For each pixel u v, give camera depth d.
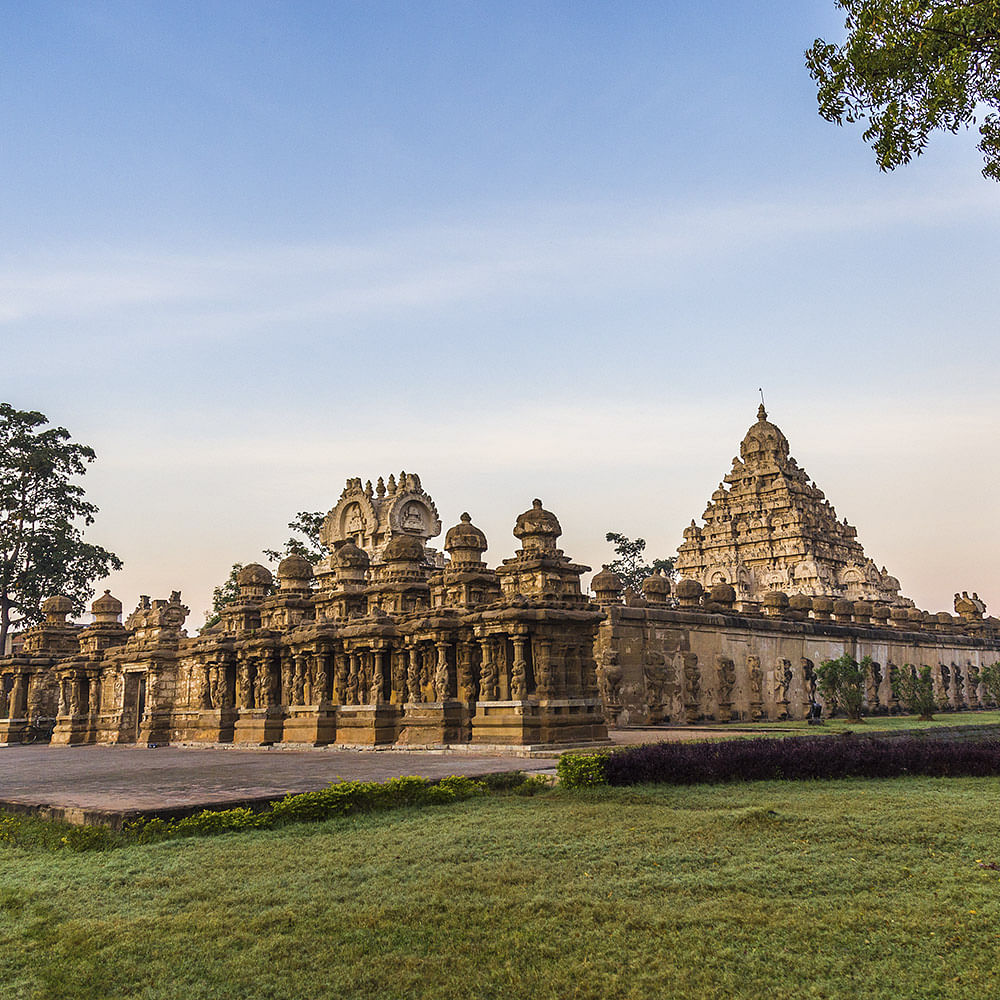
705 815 13.95
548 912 9.41
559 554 27.06
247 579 39.19
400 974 7.99
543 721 24.52
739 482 75.00
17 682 49.47
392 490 39.84
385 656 29.41
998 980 7.44
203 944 8.89
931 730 31.70
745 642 42.09
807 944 8.37
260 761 25.09
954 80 13.78
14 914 10.37
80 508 68.56
